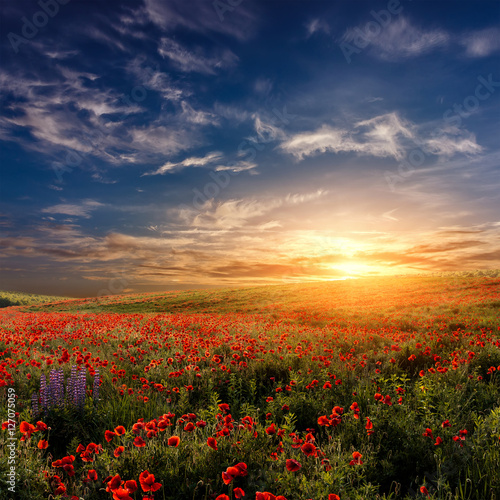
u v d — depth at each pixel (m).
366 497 2.62
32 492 2.70
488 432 3.79
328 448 3.57
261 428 3.89
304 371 6.89
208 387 5.88
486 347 7.99
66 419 4.25
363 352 10.16
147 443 3.45
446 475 3.18
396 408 4.63
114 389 5.74
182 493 2.79
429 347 8.60
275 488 2.88
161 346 10.52
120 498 2.32
